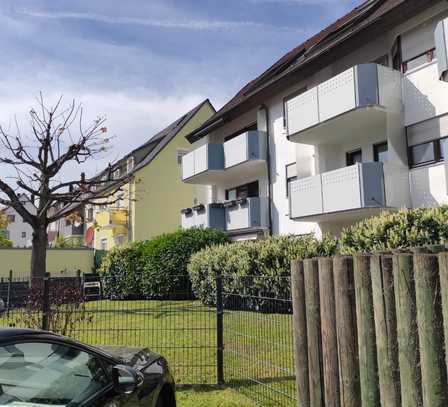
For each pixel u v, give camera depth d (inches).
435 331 100.4
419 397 104.6
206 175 792.3
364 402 123.8
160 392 154.8
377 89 469.4
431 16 456.8
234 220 720.3
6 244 1466.5
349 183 476.7
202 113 1190.9
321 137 563.2
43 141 594.2
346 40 523.8
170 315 295.7
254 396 205.6
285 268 438.0
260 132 701.3
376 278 119.7
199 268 534.9
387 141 492.1
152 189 1099.3
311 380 152.8
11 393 103.0
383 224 374.0
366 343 123.7
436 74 451.5
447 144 409.7
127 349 170.1
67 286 288.4
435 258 102.7
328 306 142.3
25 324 268.4
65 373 116.7
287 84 639.8
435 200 447.5
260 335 226.8
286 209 656.4
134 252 681.6
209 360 256.7
